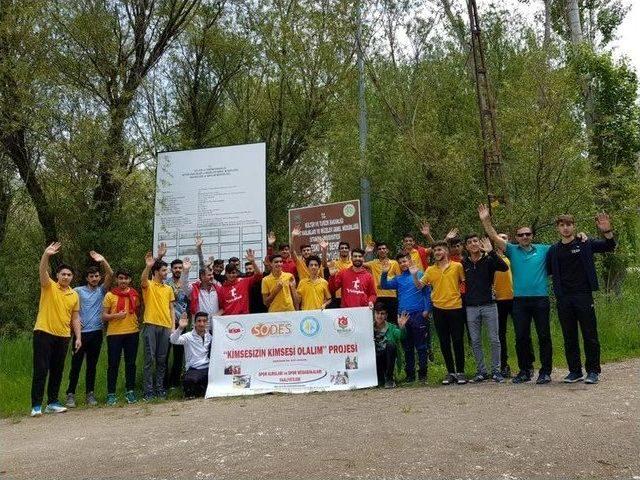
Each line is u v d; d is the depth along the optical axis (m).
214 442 6.05
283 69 18.91
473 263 8.84
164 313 9.93
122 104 16.67
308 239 13.15
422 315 9.39
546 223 13.97
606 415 6.16
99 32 16.81
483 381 8.81
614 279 17.84
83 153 15.27
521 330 8.43
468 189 14.74
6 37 14.80
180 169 14.54
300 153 20.48
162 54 18.61
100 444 6.38
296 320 9.61
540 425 5.90
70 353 12.73
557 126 13.97
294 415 7.16
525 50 16.67
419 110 16.81
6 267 16.69
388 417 6.62
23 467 5.70
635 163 18.62
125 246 16.17
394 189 15.64
